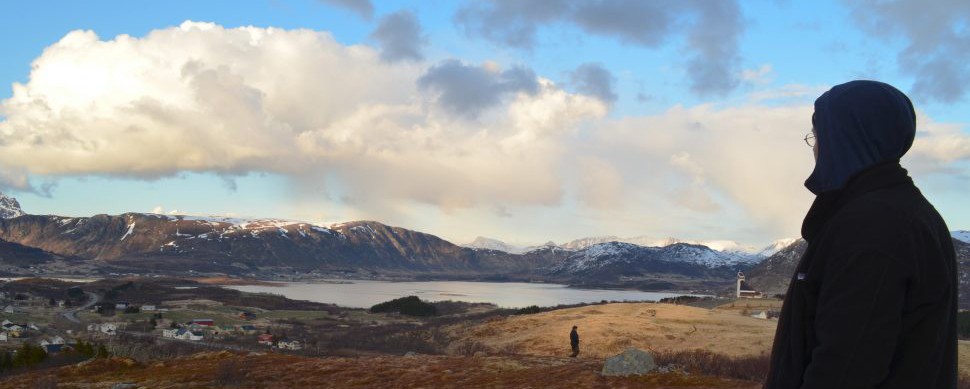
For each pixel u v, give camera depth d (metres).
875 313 2.45
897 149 2.77
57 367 36.31
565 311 83.25
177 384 25.59
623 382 23.48
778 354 3.00
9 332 125.50
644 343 57.25
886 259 2.47
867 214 2.59
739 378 25.30
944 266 2.58
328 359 31.45
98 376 28.95
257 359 31.38
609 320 68.69
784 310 3.02
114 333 129.50
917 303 2.55
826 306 2.59
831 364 2.49
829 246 2.70
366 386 24.25
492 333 72.94
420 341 77.00
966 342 48.16
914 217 2.57
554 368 27.06
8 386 27.20
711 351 51.47
